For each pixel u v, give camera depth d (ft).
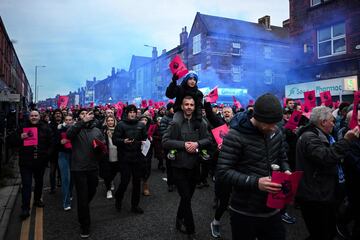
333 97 49.01
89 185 15.55
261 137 7.91
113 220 16.56
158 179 26.73
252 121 7.95
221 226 15.48
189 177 13.47
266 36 105.91
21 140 17.83
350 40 47.03
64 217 17.34
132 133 17.57
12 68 144.25
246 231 7.93
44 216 17.53
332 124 10.22
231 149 7.93
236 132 8.00
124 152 17.56
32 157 17.84
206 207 18.56
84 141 15.35
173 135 13.34
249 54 101.91
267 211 7.89
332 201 9.90
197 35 101.60
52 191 22.66
